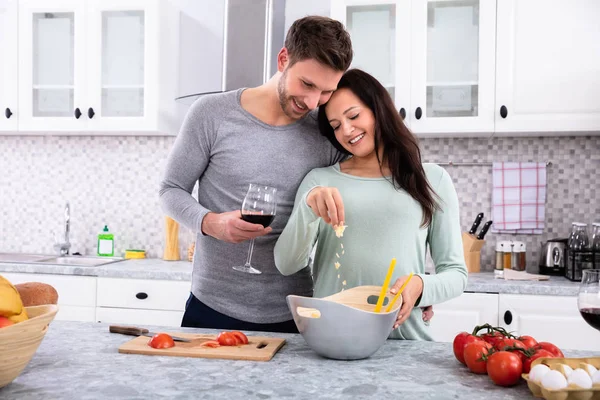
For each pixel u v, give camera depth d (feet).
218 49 10.89
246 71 9.04
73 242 11.26
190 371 3.31
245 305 5.31
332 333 3.50
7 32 10.34
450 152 10.29
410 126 9.29
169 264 10.00
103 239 10.96
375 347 3.61
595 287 3.48
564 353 3.91
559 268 9.36
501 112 9.00
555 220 10.03
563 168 10.02
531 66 8.99
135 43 10.11
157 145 11.14
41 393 2.90
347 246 4.83
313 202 4.11
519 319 8.27
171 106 10.61
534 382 2.88
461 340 3.52
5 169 11.42
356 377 3.25
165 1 10.21
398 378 3.24
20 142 11.41
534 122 9.02
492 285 8.36
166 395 2.88
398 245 4.77
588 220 9.95
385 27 9.43
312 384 3.10
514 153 10.14
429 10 9.32
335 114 4.82
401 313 4.00
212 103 5.37
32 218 11.39
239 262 5.27
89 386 3.01
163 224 11.11
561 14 8.91
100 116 10.13
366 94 4.79
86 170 11.28
